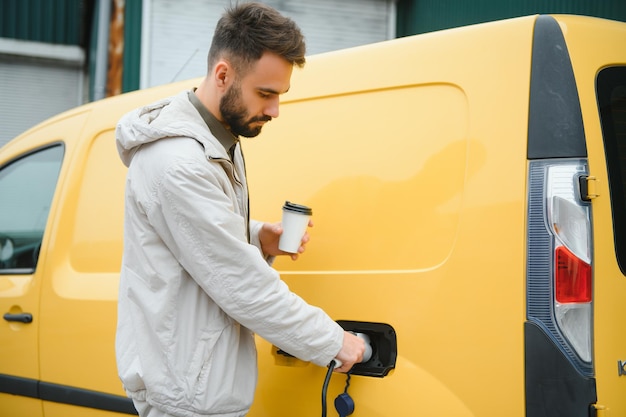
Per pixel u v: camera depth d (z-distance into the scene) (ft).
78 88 30.83
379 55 7.27
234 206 6.48
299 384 7.28
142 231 6.35
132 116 6.47
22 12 29.78
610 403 6.02
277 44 6.08
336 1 27.86
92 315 9.46
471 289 6.24
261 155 8.07
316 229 7.39
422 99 6.85
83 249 10.03
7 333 10.79
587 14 17.87
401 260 6.73
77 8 30.22
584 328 5.98
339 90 7.48
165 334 6.19
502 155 6.24
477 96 6.47
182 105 6.40
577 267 5.98
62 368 9.85
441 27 24.00
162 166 6.09
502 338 6.07
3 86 30.04
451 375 6.30
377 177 7.01
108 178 10.03
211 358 6.22
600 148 6.26
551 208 6.01
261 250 7.27
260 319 6.03
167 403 6.19
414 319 6.54
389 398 6.61
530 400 5.94
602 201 6.19
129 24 26.14
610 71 6.55
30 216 11.26
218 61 6.30
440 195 6.56
